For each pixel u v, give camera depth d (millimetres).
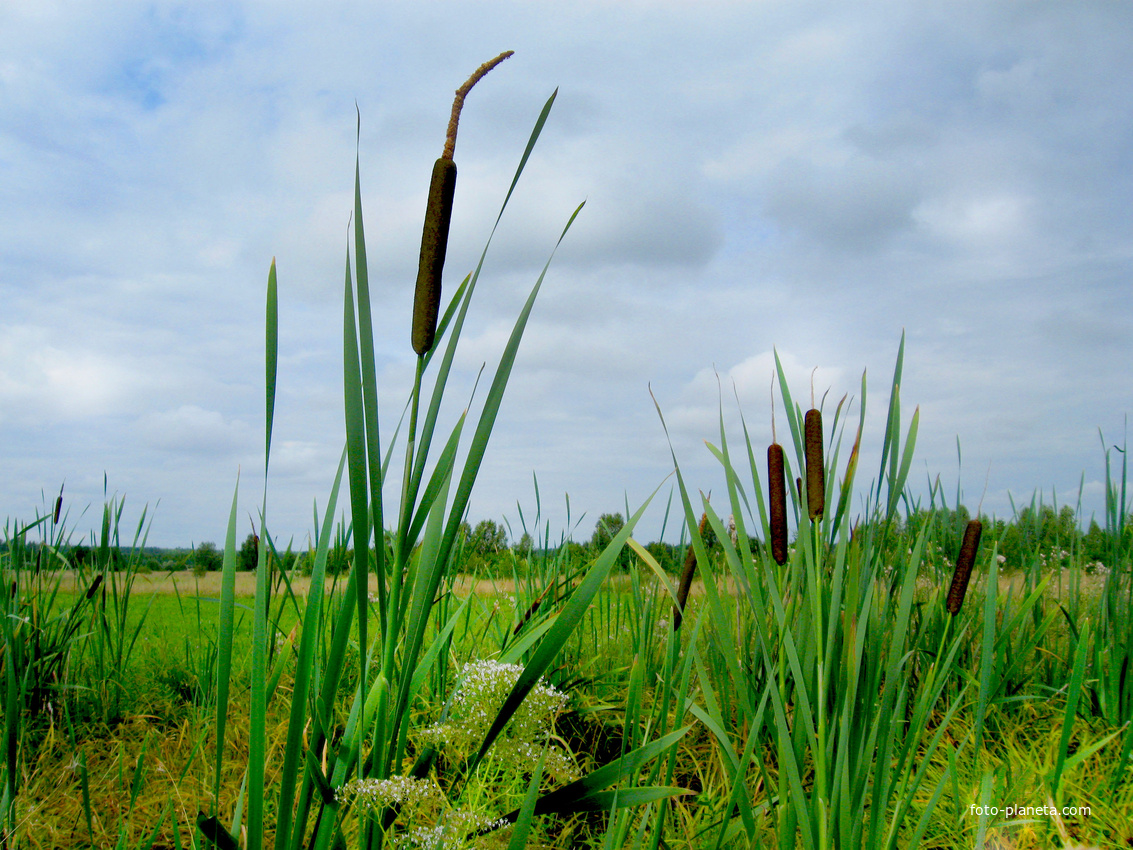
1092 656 3572
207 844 2053
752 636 3244
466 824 1761
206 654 4090
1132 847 2389
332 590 2633
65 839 2418
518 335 1491
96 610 3920
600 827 2596
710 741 3045
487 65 1435
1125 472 3525
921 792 2664
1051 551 4766
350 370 1368
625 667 3684
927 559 3777
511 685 2000
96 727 3447
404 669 1537
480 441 1473
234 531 1409
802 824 1487
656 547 4859
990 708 3352
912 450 1650
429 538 1570
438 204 1370
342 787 1512
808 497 1639
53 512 3992
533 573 4227
